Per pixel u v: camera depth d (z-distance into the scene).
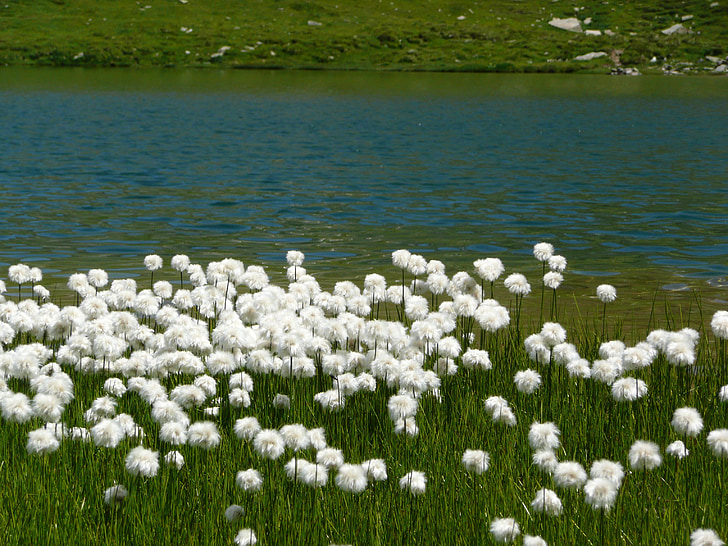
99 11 140.75
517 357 11.59
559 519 7.03
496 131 59.62
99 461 8.07
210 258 22.64
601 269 21.69
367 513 7.23
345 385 9.19
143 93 87.56
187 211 30.19
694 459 8.30
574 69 118.31
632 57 121.75
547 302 17.36
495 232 27.00
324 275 20.50
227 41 128.88
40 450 7.51
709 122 66.00
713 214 30.25
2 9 138.50
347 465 7.00
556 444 7.41
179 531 7.04
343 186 36.44
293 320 10.14
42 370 9.84
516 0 152.38
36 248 23.66
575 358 10.14
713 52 122.81
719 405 9.74
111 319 10.14
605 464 6.85
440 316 9.90
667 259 23.08
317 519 7.11
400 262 12.04
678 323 15.38
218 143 51.28
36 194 33.16
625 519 7.19
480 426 9.20
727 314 9.82
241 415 9.24
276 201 32.53
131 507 7.26
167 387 10.19
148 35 130.88
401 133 57.88
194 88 93.62
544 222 28.77
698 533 6.14
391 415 8.38
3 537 6.75
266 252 23.59
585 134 58.03
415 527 7.13
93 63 120.50
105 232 26.23
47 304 11.12
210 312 11.41
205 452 8.19
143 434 8.57
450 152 48.44
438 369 10.13
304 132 57.88
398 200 33.06
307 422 9.30
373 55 125.12
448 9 147.62
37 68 115.38
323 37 131.00
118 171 39.84
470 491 7.71
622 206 31.91
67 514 7.12
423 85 100.31
